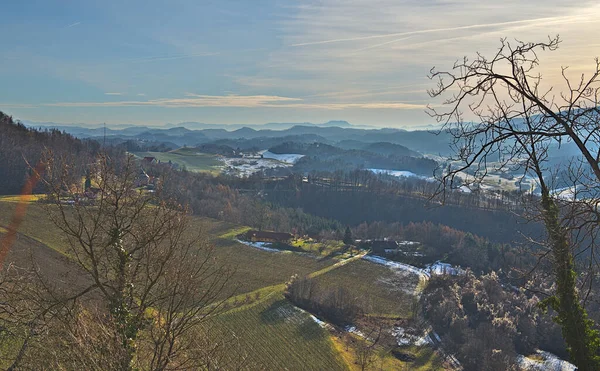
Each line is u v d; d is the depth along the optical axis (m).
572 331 6.51
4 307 9.01
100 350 7.68
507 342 31.33
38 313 8.62
